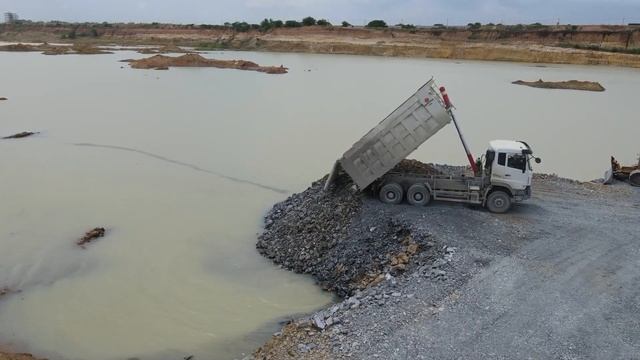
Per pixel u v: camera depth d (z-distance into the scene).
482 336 11.97
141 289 17.02
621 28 118.81
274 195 26.22
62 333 14.71
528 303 13.20
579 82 65.88
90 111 47.00
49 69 79.12
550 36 121.88
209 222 22.53
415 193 19.14
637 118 46.25
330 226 18.98
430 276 14.64
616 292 13.66
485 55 108.62
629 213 19.34
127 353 13.89
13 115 44.44
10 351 13.82
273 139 37.59
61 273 18.05
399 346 11.76
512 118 45.31
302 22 144.25
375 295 14.15
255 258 19.19
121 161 31.94
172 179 28.59
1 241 20.38
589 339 11.78
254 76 75.25
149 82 67.00
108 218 22.88
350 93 59.19
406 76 76.19
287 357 12.03
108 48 126.88
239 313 15.65
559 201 20.61
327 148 35.25
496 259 15.41
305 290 16.88
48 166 30.64
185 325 15.09
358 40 128.75
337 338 12.39
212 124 42.41
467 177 19.25
